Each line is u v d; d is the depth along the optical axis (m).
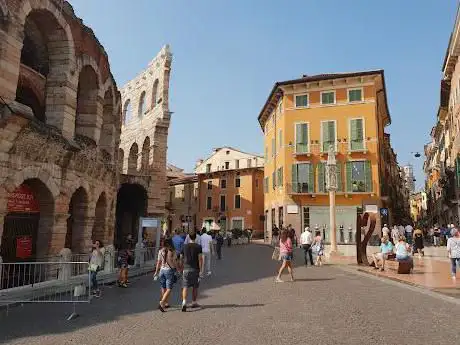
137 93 41.22
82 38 18.61
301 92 40.31
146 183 34.38
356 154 38.03
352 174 37.75
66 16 17.11
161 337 7.61
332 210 25.78
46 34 17.08
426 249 30.77
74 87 17.70
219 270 19.48
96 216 22.50
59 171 16.50
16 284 14.30
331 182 25.86
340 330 7.94
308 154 39.06
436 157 58.16
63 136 16.25
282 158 40.94
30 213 15.91
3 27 13.48
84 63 18.70
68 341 7.46
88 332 8.11
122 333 7.98
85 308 10.62
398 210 59.31
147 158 37.59
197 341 7.29
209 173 63.53
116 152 25.38
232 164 66.00
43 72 20.20
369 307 10.17
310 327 8.18
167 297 10.16
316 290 13.01
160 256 10.55
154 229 35.25
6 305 10.75
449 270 17.81
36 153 14.74
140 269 19.38
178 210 69.19
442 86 39.06
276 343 7.10
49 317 9.55
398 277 15.48
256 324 8.48
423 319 8.88
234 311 9.88
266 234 48.19
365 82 38.50
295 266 21.14
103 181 21.72
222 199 62.34
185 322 8.80
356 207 37.56
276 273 18.05
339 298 11.48
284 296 11.91
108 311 10.19
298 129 39.94
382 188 39.47
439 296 11.80
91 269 12.60
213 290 13.32
